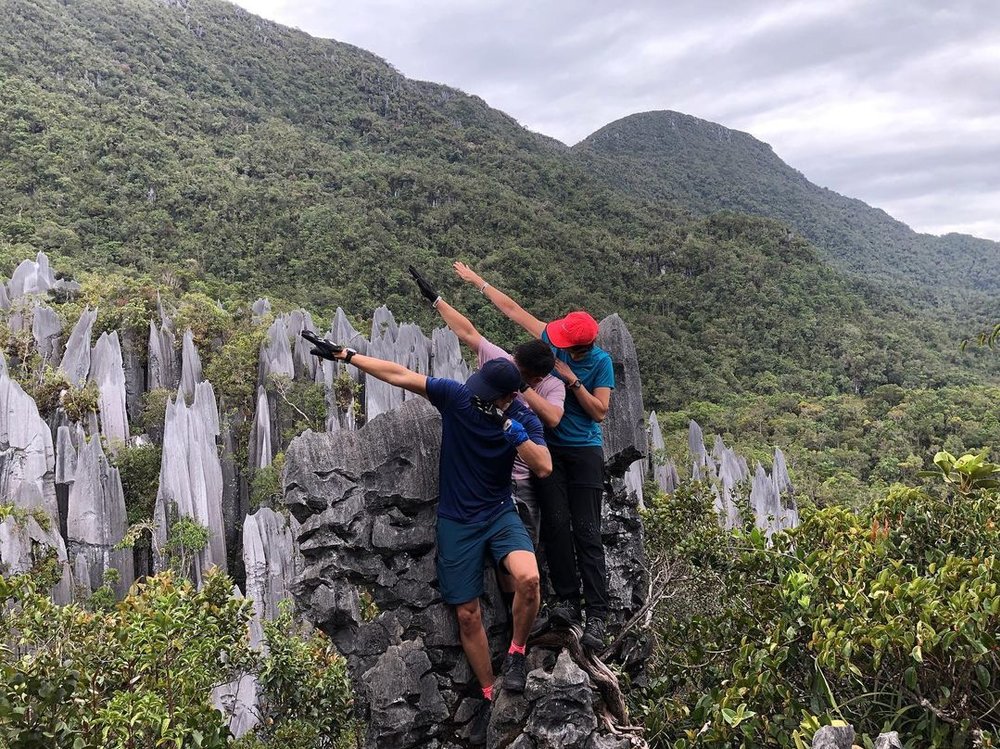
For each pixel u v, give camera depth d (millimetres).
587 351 4984
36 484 30781
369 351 48969
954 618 4383
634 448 6000
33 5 135625
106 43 144625
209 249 82562
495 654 5098
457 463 4598
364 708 5160
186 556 32906
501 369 4367
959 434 60969
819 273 105688
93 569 31453
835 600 5266
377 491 5047
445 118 182875
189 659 7895
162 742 6375
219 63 166500
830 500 49438
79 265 68875
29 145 90625
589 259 100812
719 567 7633
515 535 4586
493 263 91688
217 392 44344
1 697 4926
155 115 120312
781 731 4695
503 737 4629
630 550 6262
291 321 50875
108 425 39031
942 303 151125
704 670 6402
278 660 11883
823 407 71688
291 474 5156
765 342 89000
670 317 91375
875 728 4805
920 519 6133
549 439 5000
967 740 4535
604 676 4914
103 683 7168
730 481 44750
